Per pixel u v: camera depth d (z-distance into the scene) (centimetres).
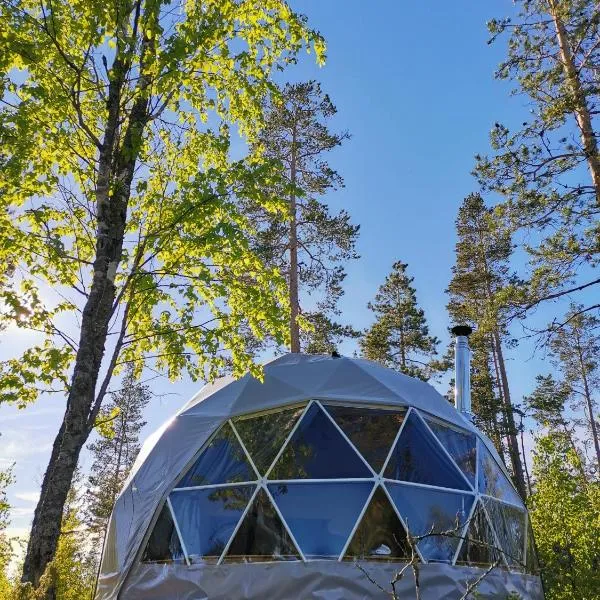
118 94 876
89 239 1019
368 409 1123
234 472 1039
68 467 714
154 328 959
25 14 803
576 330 3634
